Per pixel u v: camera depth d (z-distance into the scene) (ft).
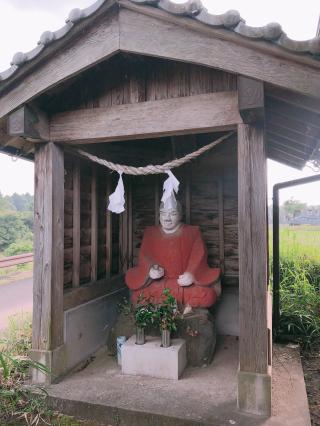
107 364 12.03
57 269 10.74
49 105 10.50
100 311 13.97
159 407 8.91
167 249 13.97
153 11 8.17
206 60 8.20
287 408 8.89
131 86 10.02
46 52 9.00
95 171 14.32
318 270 22.15
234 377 10.89
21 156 12.56
